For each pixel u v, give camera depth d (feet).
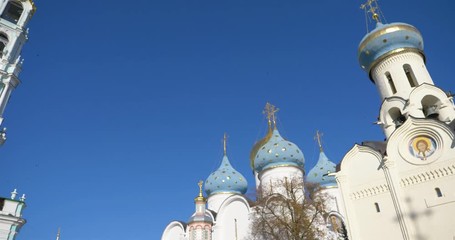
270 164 176.76
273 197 126.21
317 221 125.49
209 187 211.82
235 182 209.67
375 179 110.42
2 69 122.21
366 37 145.79
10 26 131.95
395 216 102.37
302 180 140.56
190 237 174.09
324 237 127.85
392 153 111.04
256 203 140.56
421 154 105.81
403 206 101.81
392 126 126.52
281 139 185.37
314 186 137.18
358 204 111.14
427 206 98.78
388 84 137.18
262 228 126.00
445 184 98.37
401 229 99.66
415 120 109.91
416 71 133.69
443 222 94.73
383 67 140.05
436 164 101.40
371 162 113.70
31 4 141.79
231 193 207.21
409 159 107.14
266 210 127.65
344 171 117.80
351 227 108.37
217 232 174.60
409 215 100.53
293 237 111.75
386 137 127.75
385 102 130.41
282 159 176.14
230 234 171.22
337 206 187.42
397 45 138.10
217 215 179.83
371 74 147.33
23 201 100.99
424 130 107.45
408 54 136.77
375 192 109.09
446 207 95.66
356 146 118.62
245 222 166.71
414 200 101.76
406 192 104.01
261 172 180.14
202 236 172.35
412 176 104.47
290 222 116.26
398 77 134.10
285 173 172.65
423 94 123.44
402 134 111.45
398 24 141.49
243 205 171.73
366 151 116.06
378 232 103.81
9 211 97.25
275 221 120.26
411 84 134.82
